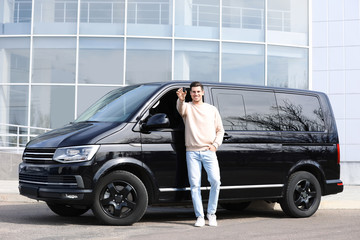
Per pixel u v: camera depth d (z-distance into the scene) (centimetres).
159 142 695
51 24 1692
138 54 1695
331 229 697
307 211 819
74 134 679
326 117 859
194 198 693
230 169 742
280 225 729
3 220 740
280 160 788
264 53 1789
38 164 688
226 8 1761
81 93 1677
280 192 792
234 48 1761
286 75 1809
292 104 826
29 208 908
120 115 711
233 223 743
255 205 953
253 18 1789
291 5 1828
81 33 1688
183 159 709
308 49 1838
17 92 1688
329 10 2312
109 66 1684
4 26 1706
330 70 2308
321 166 834
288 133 803
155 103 713
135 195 681
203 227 692
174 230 660
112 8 1698
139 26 1700
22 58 1694
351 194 1182
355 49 2291
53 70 1683
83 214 830
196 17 1738
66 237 598
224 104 759
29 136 1652
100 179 663
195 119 691
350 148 2284
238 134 754
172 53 1706
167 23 1714
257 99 790
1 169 1465
